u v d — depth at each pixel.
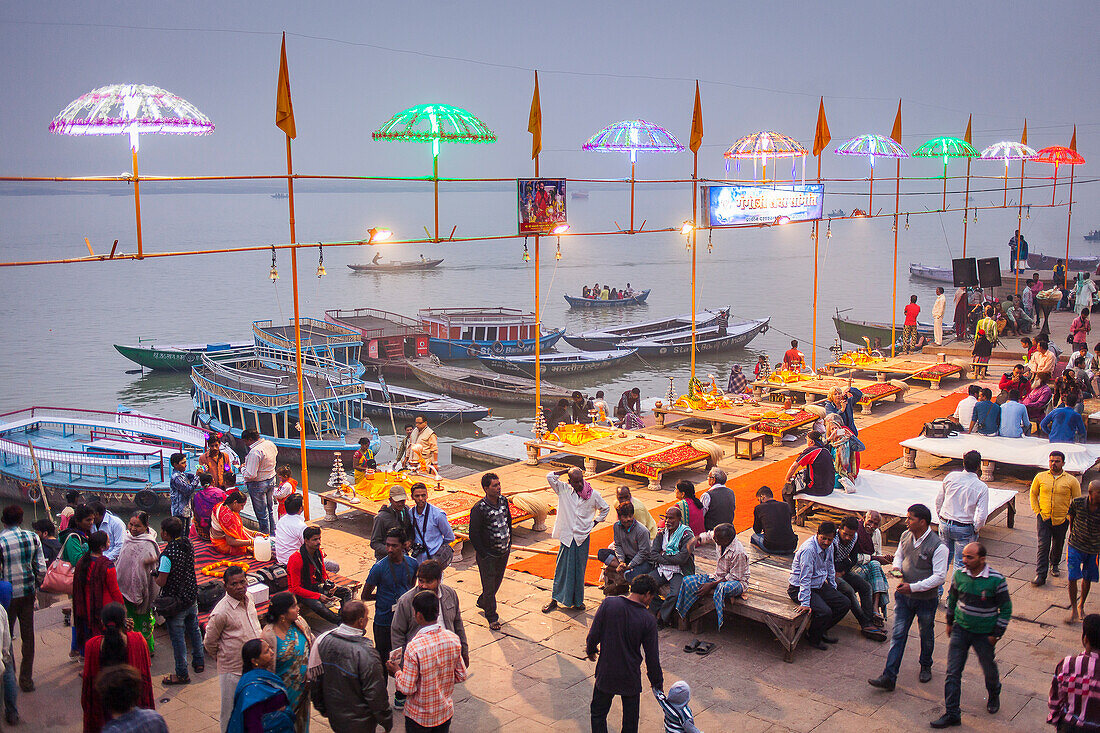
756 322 57.09
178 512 15.95
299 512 12.11
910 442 17.75
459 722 9.14
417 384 48.44
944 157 31.53
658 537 11.63
